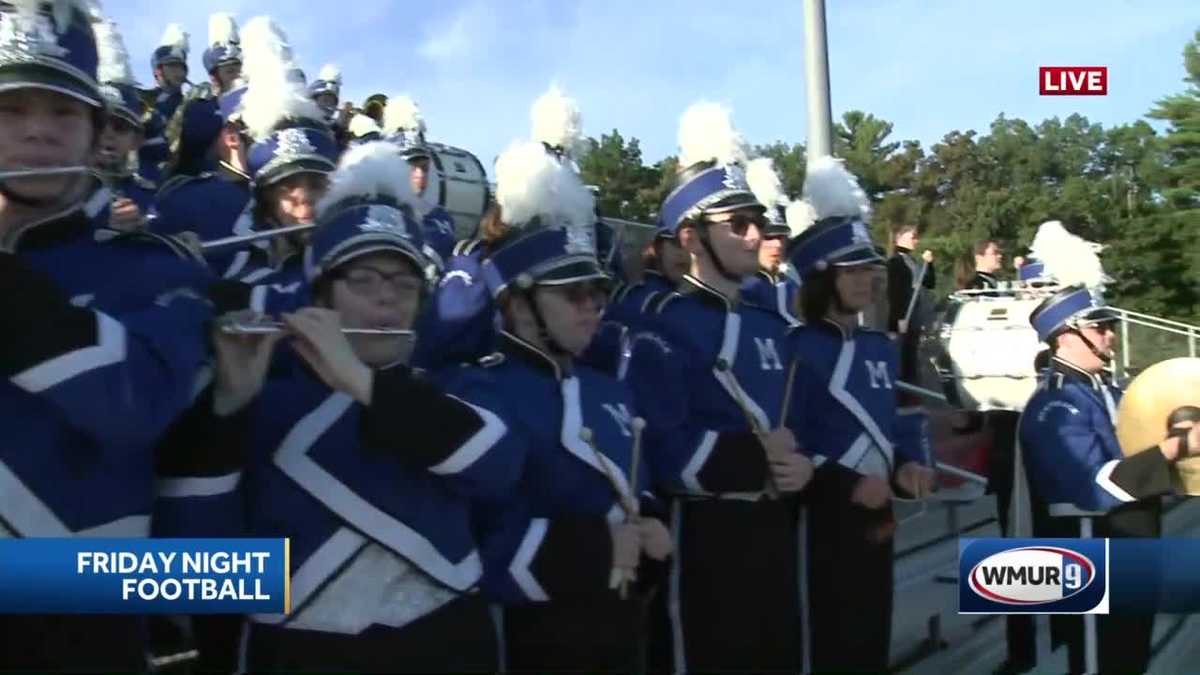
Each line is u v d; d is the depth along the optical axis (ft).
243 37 13.76
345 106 20.93
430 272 9.32
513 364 9.85
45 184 7.23
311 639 7.84
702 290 12.25
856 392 12.99
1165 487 13.84
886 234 24.03
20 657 7.13
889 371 13.51
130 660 7.48
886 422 13.21
